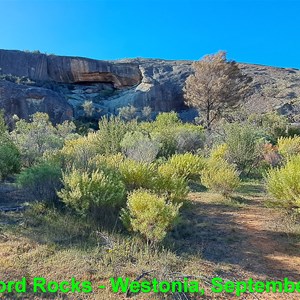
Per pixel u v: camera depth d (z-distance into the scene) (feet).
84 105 146.51
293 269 14.74
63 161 26.17
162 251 15.43
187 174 34.42
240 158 42.22
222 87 109.29
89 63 185.88
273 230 20.10
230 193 30.17
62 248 15.30
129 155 37.60
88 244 15.80
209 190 32.04
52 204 20.76
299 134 66.85
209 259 15.56
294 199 20.86
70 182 19.26
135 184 23.20
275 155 44.52
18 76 172.24
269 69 224.94
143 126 66.54
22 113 116.37
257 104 137.08
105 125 46.26
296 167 21.63
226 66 112.78
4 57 173.99
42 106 120.47
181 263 14.71
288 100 141.69
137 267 13.83
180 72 187.83
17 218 18.76
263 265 15.10
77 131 98.58
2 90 115.85
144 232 15.88
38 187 21.15
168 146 49.19
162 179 23.25
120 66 190.08
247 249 17.01
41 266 13.55
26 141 43.80
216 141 53.52
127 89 187.52
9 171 29.35
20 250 14.80
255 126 61.67
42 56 181.98
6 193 24.36
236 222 21.75
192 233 19.13
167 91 170.30
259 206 26.68
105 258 14.32
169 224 16.88
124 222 17.19
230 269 14.53
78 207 18.79
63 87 182.70
